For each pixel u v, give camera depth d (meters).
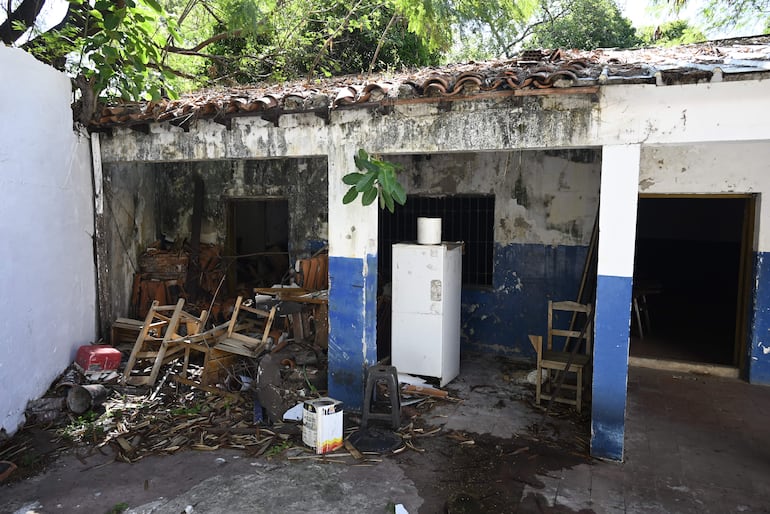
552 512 3.64
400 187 4.61
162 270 7.53
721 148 5.93
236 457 4.37
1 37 7.21
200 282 7.94
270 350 6.13
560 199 6.65
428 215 7.45
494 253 7.02
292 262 8.15
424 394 5.67
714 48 5.61
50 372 5.32
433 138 4.66
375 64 12.02
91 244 6.29
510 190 6.88
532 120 4.33
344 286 5.14
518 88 4.10
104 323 6.49
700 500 3.79
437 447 4.58
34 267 5.03
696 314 9.76
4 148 4.59
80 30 6.39
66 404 5.09
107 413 5.06
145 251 7.73
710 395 5.81
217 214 8.39
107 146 6.15
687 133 3.92
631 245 4.08
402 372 6.00
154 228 8.09
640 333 7.99
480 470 4.19
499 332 7.08
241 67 10.84
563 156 6.59
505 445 4.61
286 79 10.65
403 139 4.77
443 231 7.40
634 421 5.13
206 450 4.48
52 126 5.36
